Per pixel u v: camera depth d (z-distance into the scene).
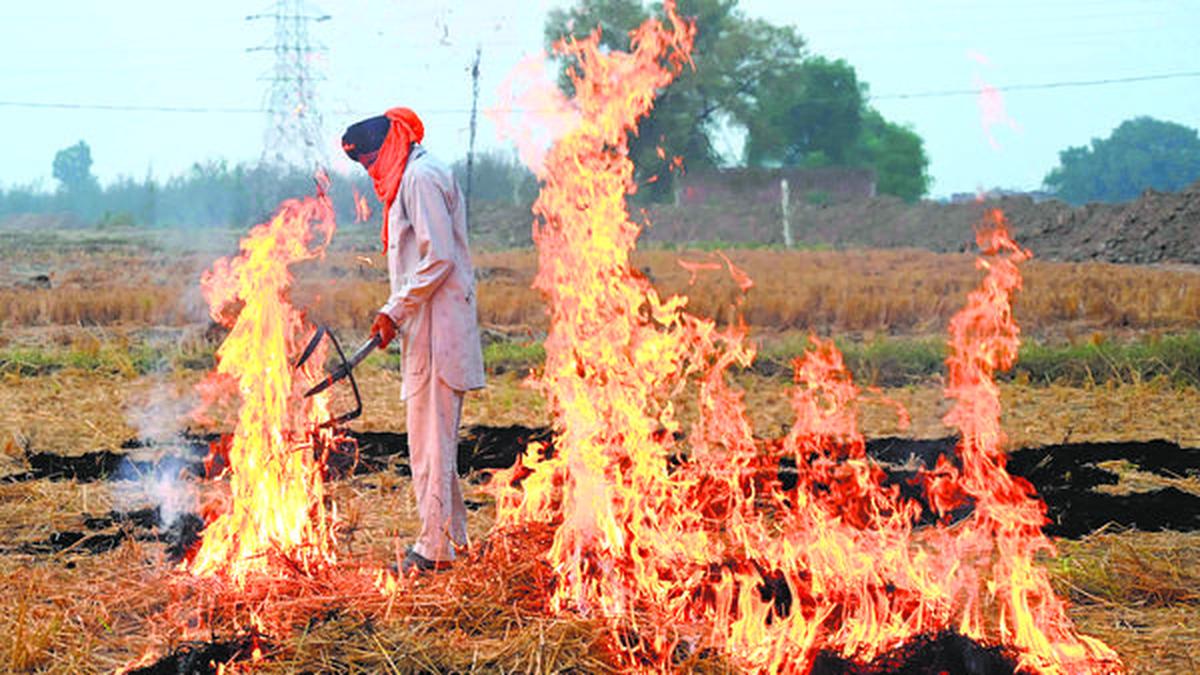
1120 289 23.62
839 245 55.03
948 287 24.92
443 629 4.53
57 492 7.07
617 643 4.32
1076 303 19.92
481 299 19.89
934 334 17.86
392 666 4.17
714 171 68.31
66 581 5.23
